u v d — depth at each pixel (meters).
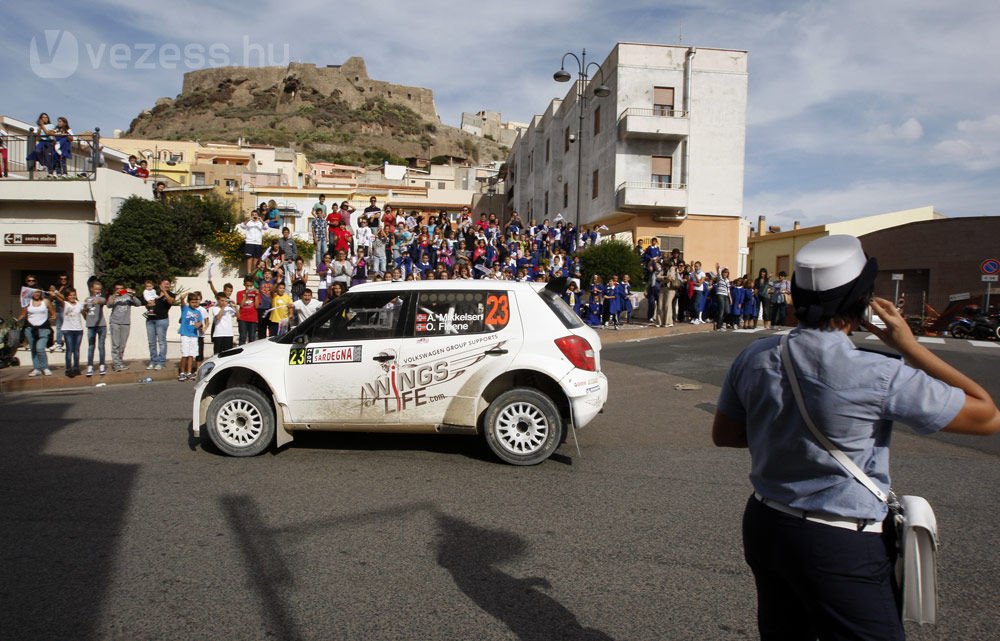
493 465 5.95
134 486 5.31
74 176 19.66
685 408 8.60
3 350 13.87
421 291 6.29
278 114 122.06
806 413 1.83
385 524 4.46
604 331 16.80
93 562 3.85
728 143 30.19
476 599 3.40
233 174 45.00
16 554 3.96
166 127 117.69
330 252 18.20
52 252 18.81
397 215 22.28
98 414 8.47
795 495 1.86
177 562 3.85
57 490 5.20
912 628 3.13
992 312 20.69
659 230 30.16
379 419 6.14
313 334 6.31
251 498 5.01
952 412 1.69
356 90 139.12
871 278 1.86
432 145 126.25
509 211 55.94
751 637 3.03
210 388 6.45
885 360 1.77
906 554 1.83
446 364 6.07
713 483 5.39
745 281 18.42
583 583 3.58
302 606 3.32
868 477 1.82
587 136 34.91
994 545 4.13
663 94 29.95
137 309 15.03
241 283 19.19
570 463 6.03
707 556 3.93
